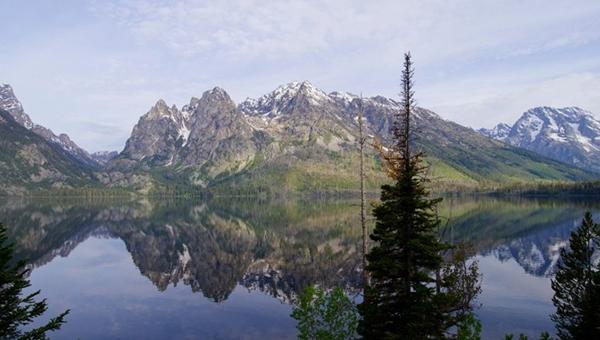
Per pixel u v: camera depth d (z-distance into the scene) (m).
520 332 39.47
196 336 43.34
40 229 145.75
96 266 83.94
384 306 21.64
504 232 113.25
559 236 106.44
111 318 49.81
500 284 58.88
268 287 65.12
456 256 38.72
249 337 42.78
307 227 151.25
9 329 21.08
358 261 82.56
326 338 25.53
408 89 22.05
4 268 21.03
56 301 57.56
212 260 91.00
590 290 30.17
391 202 21.91
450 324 21.84
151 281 70.44
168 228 155.00
